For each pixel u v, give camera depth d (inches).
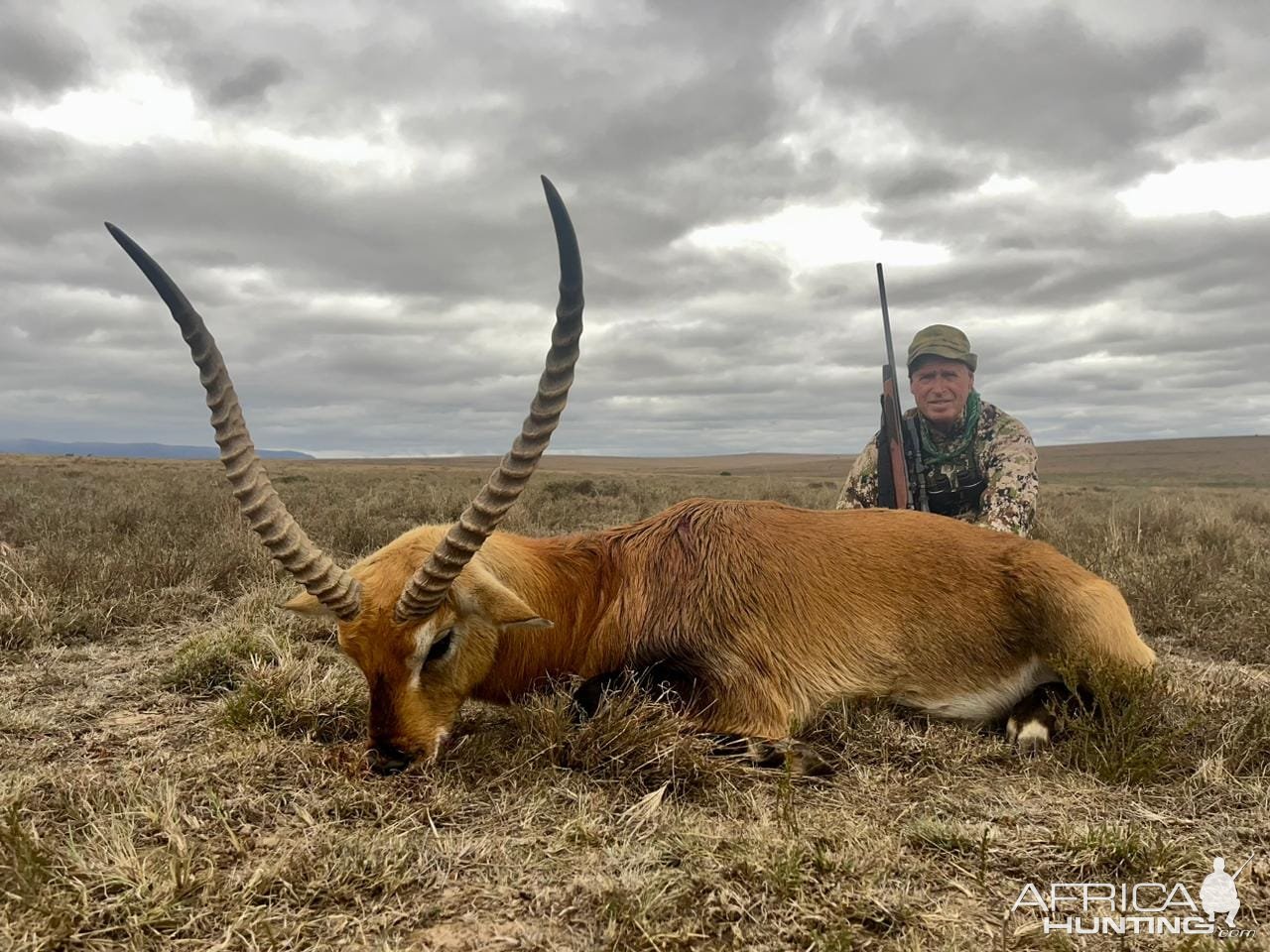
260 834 123.8
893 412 286.0
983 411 288.4
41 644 241.9
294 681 187.3
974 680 177.6
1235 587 298.0
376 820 129.6
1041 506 680.4
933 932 101.5
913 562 178.1
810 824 130.3
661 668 169.0
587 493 947.3
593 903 106.5
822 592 173.0
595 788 142.8
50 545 347.9
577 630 176.4
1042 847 121.9
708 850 118.0
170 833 118.5
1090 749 155.6
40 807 131.2
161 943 97.1
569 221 128.0
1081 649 169.0
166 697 196.1
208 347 138.6
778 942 99.3
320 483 1051.9
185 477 1108.5
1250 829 127.4
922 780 149.5
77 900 101.9
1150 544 404.5
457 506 602.9
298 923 100.3
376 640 145.2
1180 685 196.4
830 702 172.2
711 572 171.9
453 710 158.2
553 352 133.8
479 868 115.3
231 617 267.1
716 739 159.2
